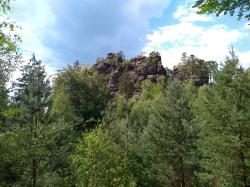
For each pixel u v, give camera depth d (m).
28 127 21.42
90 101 61.38
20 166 20.12
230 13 6.02
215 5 6.00
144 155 32.25
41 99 22.72
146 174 31.66
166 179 30.73
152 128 31.84
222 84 24.75
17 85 23.09
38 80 23.16
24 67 23.19
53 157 22.89
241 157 23.34
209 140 24.78
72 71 64.81
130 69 124.69
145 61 128.75
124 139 32.88
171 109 31.08
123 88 112.12
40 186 21.67
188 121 30.78
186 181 30.30
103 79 116.12
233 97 24.25
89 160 24.72
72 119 44.66
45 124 22.19
